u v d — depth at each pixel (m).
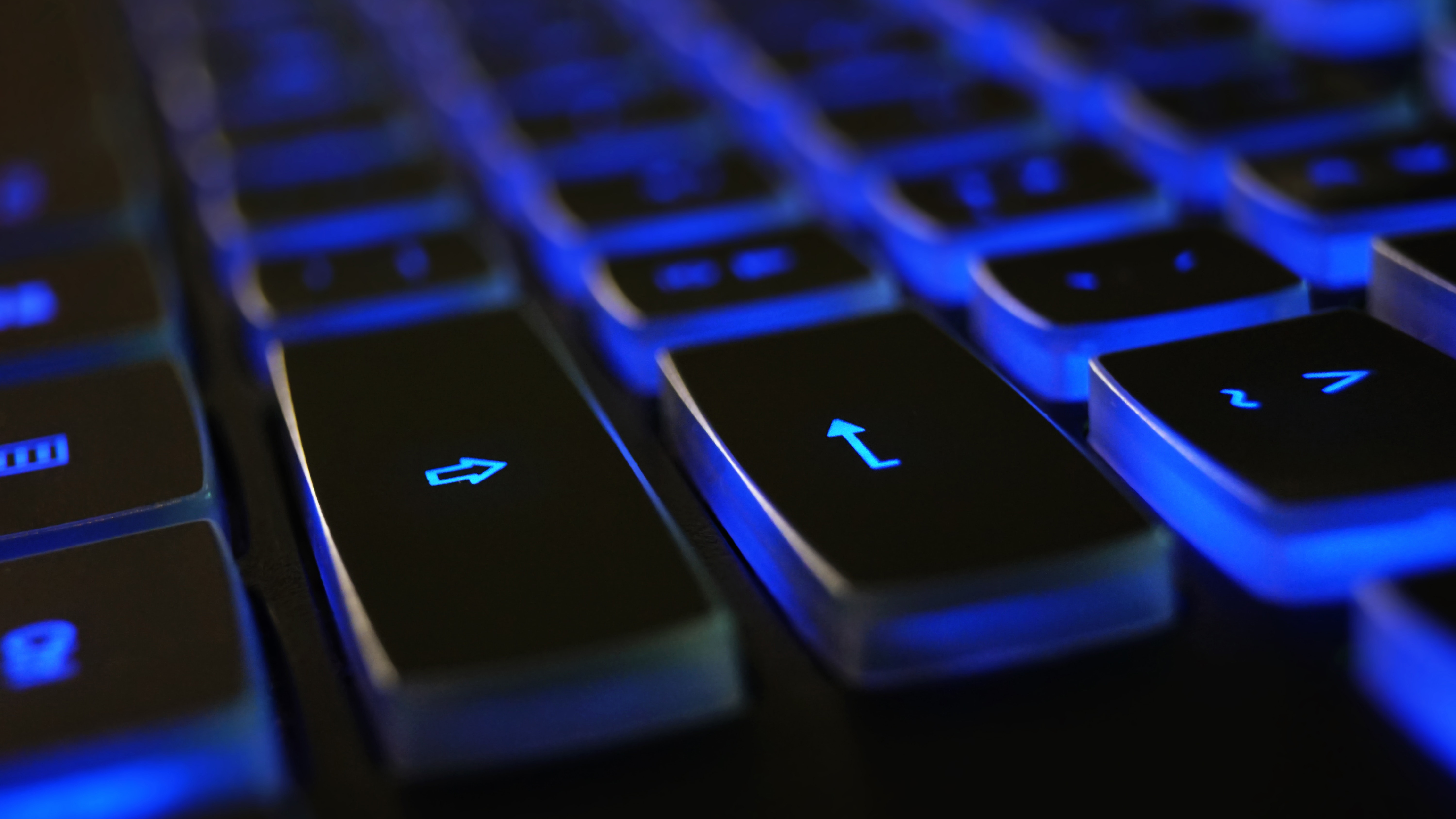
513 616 0.13
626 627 0.13
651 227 0.18
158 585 0.13
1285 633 0.13
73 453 0.14
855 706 0.13
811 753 0.13
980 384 0.14
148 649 0.13
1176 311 0.15
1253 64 0.21
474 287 0.17
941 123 0.20
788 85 0.22
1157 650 0.13
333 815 0.13
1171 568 0.13
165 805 0.13
